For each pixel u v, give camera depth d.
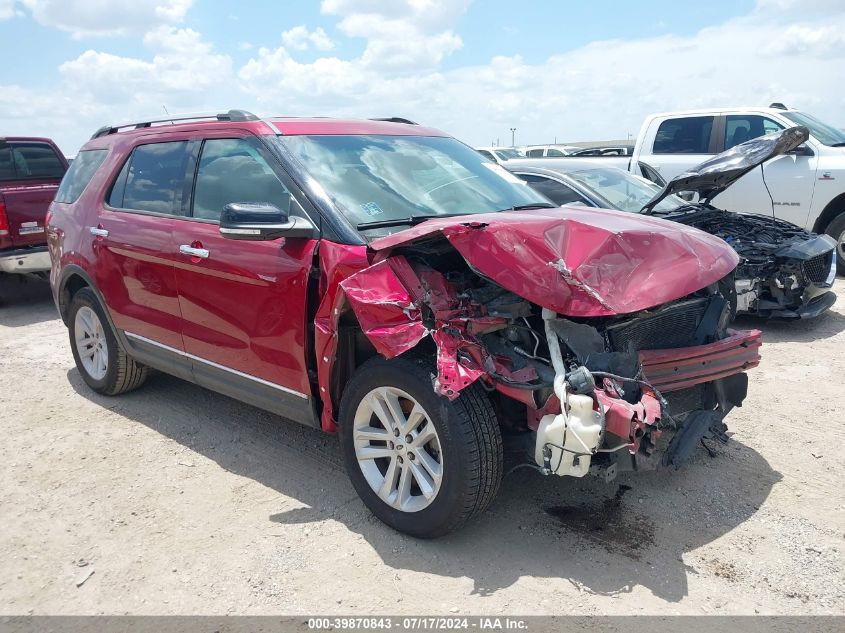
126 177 4.81
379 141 4.24
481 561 3.06
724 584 2.89
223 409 4.95
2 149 9.59
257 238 3.34
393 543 3.22
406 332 2.91
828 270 6.63
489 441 2.95
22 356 6.56
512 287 2.90
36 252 8.30
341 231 3.36
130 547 3.25
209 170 4.13
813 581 2.90
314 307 3.42
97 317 5.07
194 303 4.07
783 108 9.77
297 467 4.03
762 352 6.11
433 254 3.30
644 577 2.94
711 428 3.70
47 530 3.41
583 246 3.05
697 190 6.24
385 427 3.23
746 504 3.52
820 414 4.67
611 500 3.56
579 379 2.77
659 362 3.31
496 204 4.10
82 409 5.04
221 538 3.31
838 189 8.58
